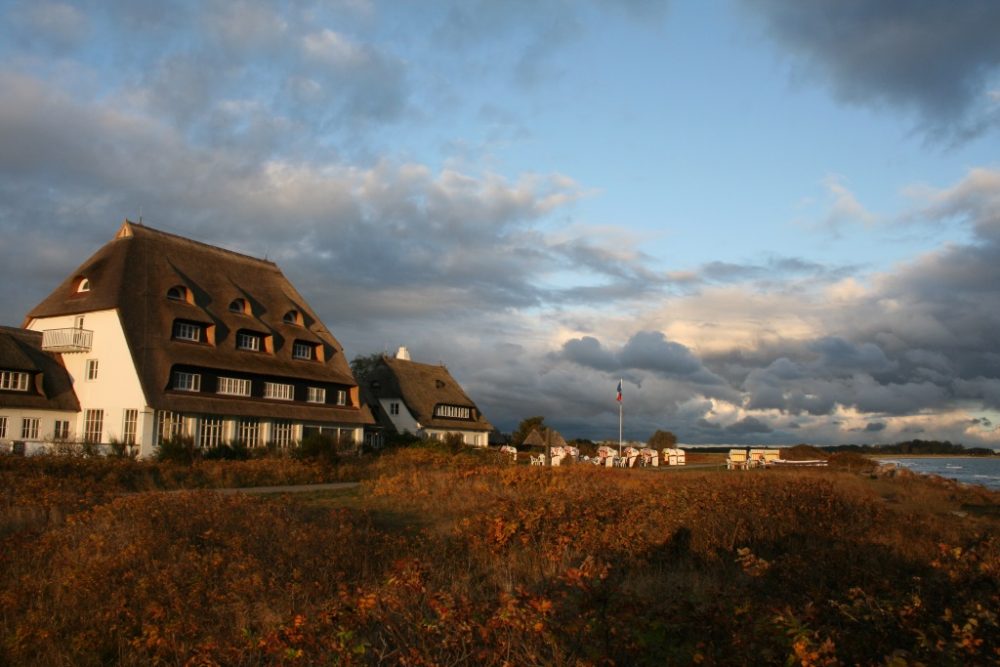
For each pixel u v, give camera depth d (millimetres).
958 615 6781
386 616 7441
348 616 7305
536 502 15680
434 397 72250
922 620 6859
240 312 49469
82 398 41969
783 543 13594
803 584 9617
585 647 6426
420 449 42656
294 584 10047
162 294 44219
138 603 9500
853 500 19016
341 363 55312
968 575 9234
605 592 7664
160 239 48594
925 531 15891
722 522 14125
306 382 50844
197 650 7566
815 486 19047
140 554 11328
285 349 51156
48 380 41281
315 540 12383
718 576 11281
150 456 35031
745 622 6898
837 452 63469
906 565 12000
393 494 22906
